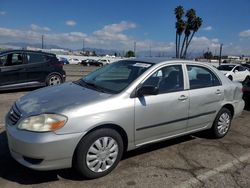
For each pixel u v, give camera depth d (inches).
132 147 156.8
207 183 143.9
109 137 143.4
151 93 153.9
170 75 175.8
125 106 147.7
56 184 135.2
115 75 175.3
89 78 187.2
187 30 1765.5
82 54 3964.1
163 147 189.5
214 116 202.2
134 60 187.9
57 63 428.5
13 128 134.7
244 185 144.1
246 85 341.7
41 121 128.7
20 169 147.5
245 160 175.2
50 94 155.9
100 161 141.9
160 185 139.3
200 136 217.2
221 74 211.6
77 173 145.9
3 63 372.5
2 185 132.0
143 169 155.3
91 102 139.8
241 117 290.2
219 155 181.0
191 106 181.8
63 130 129.2
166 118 167.8
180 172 154.2
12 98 340.5
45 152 126.2
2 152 166.6
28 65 393.4
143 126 156.9
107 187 135.0
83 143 135.0
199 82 192.1
